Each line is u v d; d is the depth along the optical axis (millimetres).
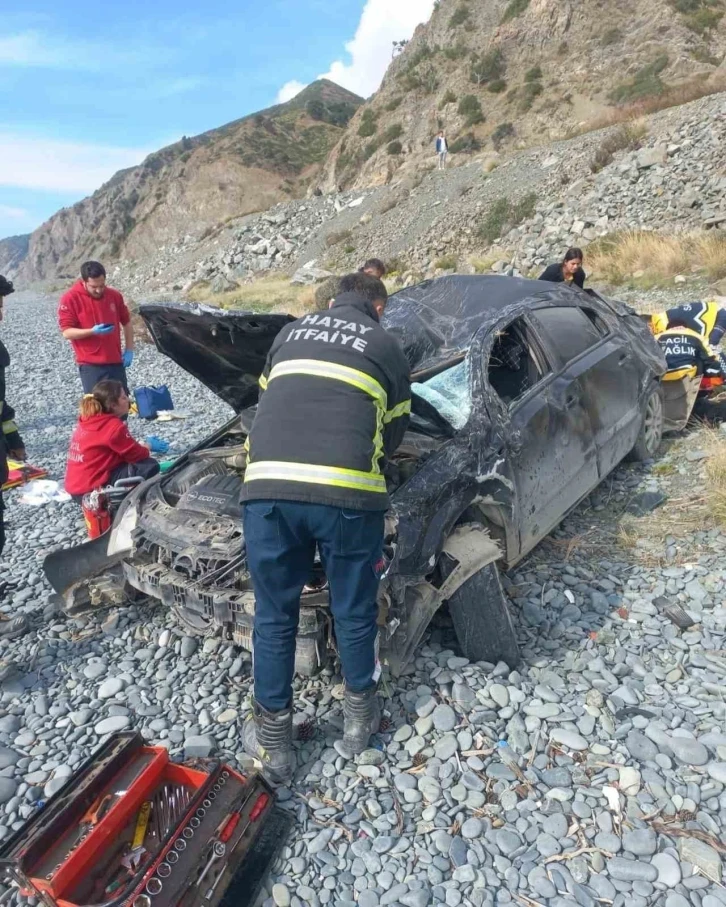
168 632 3631
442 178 30312
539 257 16047
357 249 27234
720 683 3031
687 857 2246
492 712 2887
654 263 11711
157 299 31109
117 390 4238
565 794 2500
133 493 3852
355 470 2375
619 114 25812
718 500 4371
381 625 2871
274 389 2521
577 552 4180
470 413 3482
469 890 2188
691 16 41281
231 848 2232
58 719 3078
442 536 3066
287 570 2498
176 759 2750
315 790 2611
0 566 4562
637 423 4910
